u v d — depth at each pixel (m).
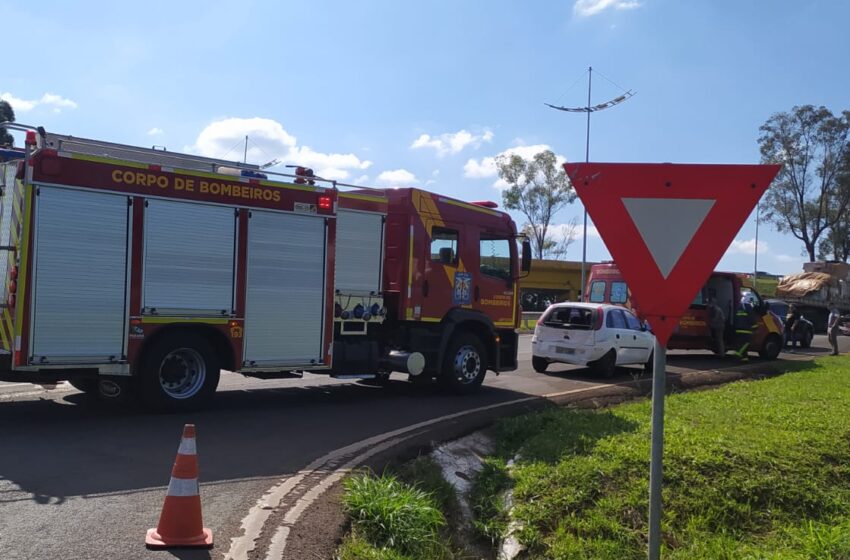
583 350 14.73
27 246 7.66
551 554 5.09
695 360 19.77
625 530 5.29
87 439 7.36
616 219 3.55
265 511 5.28
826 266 39.81
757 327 19.89
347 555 4.55
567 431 7.71
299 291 9.84
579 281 49.75
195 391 9.09
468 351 11.99
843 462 6.83
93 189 8.07
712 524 5.50
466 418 9.23
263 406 10.02
